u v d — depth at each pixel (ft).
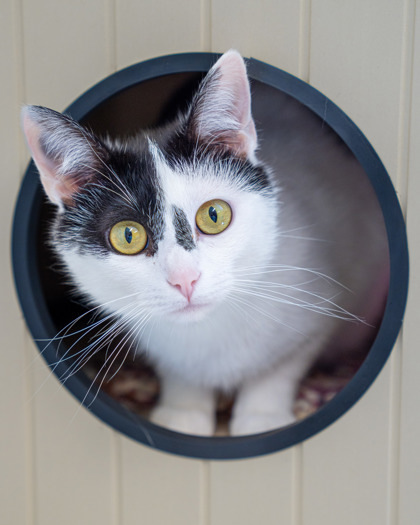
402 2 1.46
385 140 1.48
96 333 1.46
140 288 1.42
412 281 1.48
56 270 1.46
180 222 1.41
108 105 1.44
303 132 1.43
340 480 1.51
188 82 1.43
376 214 1.43
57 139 1.38
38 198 1.46
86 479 1.55
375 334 1.44
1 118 1.53
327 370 1.47
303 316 1.47
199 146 1.43
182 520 1.54
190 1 1.48
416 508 1.51
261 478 1.53
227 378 1.50
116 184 1.42
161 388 1.49
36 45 1.51
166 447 1.47
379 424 1.50
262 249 1.46
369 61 1.47
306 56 1.47
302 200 1.46
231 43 1.48
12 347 1.55
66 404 1.55
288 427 1.46
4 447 1.56
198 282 1.40
